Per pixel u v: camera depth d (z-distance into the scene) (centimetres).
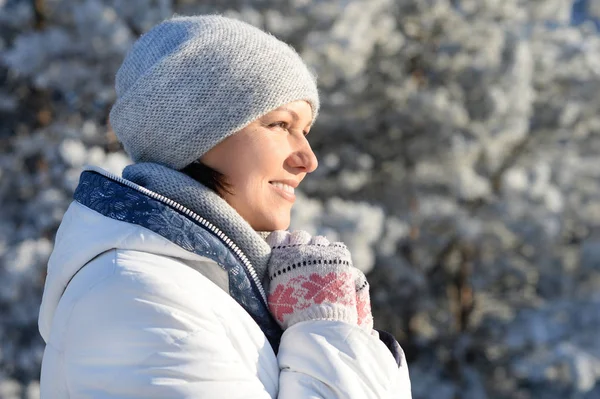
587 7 1304
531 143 1027
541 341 901
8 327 830
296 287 127
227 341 115
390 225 891
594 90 1052
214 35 129
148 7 803
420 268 996
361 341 121
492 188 973
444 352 1007
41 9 859
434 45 1007
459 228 913
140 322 111
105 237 118
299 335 122
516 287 1052
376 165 1019
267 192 134
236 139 130
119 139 140
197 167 132
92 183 129
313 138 1002
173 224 120
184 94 127
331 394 116
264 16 879
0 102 923
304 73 136
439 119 926
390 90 982
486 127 920
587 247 1014
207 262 124
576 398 984
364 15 898
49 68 770
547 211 896
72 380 112
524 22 1084
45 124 914
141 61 133
